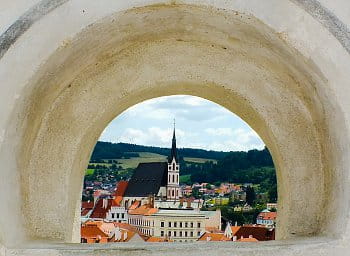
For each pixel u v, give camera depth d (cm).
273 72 511
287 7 421
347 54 418
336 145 447
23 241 452
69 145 527
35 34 416
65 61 447
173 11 440
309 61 429
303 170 520
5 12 417
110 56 514
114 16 424
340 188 444
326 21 419
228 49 516
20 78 416
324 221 480
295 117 518
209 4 424
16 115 421
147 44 520
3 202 427
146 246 436
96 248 428
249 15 423
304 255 424
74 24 419
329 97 432
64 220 524
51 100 491
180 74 541
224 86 541
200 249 427
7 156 429
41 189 514
